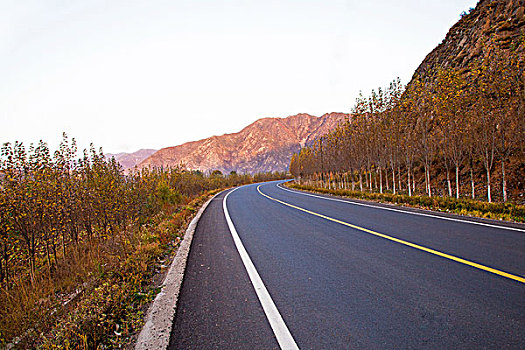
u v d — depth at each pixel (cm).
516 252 449
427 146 1789
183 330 286
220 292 378
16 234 541
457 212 891
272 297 351
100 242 752
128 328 305
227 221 991
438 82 1594
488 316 271
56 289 481
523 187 1443
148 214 1127
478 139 1412
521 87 1259
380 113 2053
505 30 2102
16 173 566
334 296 341
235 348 248
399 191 2236
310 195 2003
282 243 626
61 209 654
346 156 2603
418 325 264
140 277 445
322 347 239
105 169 874
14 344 304
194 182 2473
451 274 379
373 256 484
